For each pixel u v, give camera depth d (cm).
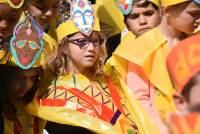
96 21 566
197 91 264
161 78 551
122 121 538
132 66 573
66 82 552
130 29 664
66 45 561
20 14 499
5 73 503
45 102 537
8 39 501
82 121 521
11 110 505
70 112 525
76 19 556
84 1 566
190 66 271
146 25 646
